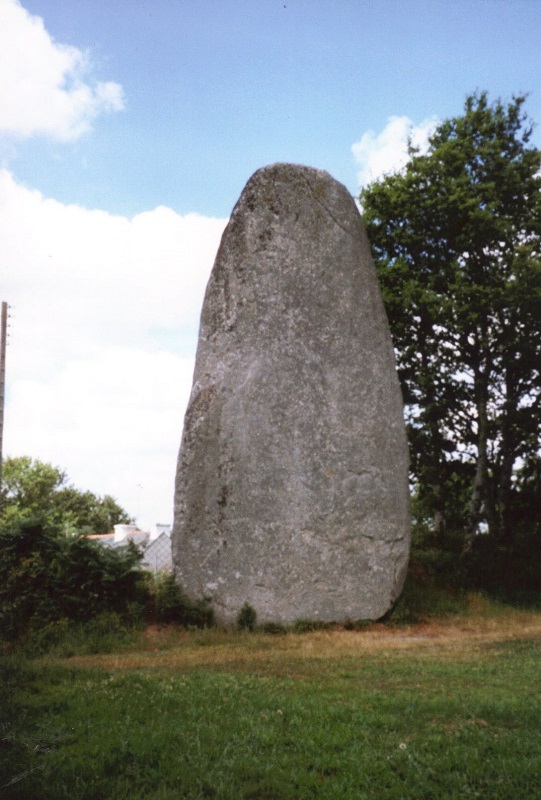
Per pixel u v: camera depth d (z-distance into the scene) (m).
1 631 15.88
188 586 19.09
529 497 33.00
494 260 30.58
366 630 18.78
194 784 6.18
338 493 19.64
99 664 13.12
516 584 26.45
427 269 30.61
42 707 8.34
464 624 20.08
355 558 19.50
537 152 30.64
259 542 18.91
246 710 8.57
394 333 30.97
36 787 5.93
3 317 33.03
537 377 30.47
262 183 21.03
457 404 31.08
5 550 17.50
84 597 17.48
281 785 6.21
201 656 14.16
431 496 32.66
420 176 30.36
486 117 31.45
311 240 20.83
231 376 19.97
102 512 73.12
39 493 68.50
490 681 10.84
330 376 20.22
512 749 7.00
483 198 30.00
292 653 14.40
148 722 7.87
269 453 19.36
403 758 6.81
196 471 19.70
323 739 7.39
